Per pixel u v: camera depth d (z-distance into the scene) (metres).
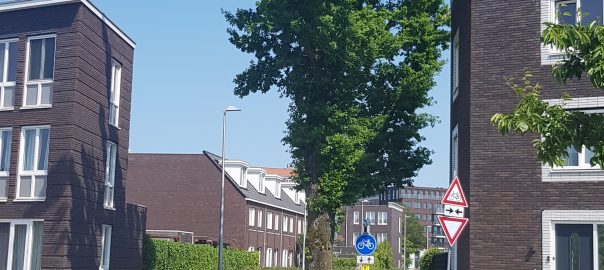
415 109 28.03
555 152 9.72
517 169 16.92
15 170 25.23
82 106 25.61
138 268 31.25
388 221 108.62
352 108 25.95
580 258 16.19
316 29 23.47
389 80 27.94
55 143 25.00
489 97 17.41
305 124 24.83
